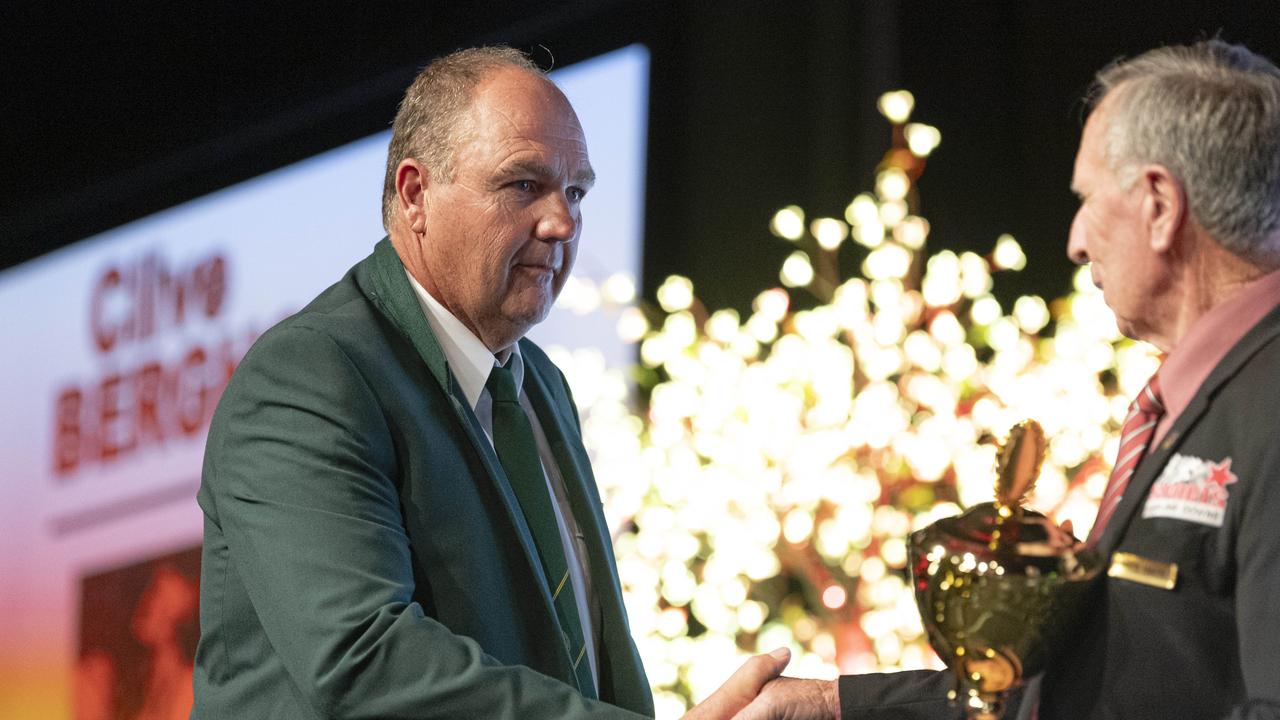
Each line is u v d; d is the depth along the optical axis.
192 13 11.09
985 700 2.96
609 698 4.05
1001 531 2.95
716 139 9.59
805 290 9.19
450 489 3.67
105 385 11.76
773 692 3.75
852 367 6.55
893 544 6.57
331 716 3.35
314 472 3.46
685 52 9.74
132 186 11.85
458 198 3.85
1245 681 2.74
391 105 10.36
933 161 8.82
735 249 9.46
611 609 4.12
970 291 6.76
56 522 11.84
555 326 9.19
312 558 3.38
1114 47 8.45
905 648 6.50
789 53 9.44
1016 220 8.80
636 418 7.07
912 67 8.92
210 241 11.29
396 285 3.91
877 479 6.63
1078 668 3.00
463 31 10.09
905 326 6.85
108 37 11.49
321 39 10.61
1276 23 7.80
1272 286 2.99
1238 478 2.85
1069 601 2.86
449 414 3.79
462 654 3.33
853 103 9.10
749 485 6.50
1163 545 2.92
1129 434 3.14
